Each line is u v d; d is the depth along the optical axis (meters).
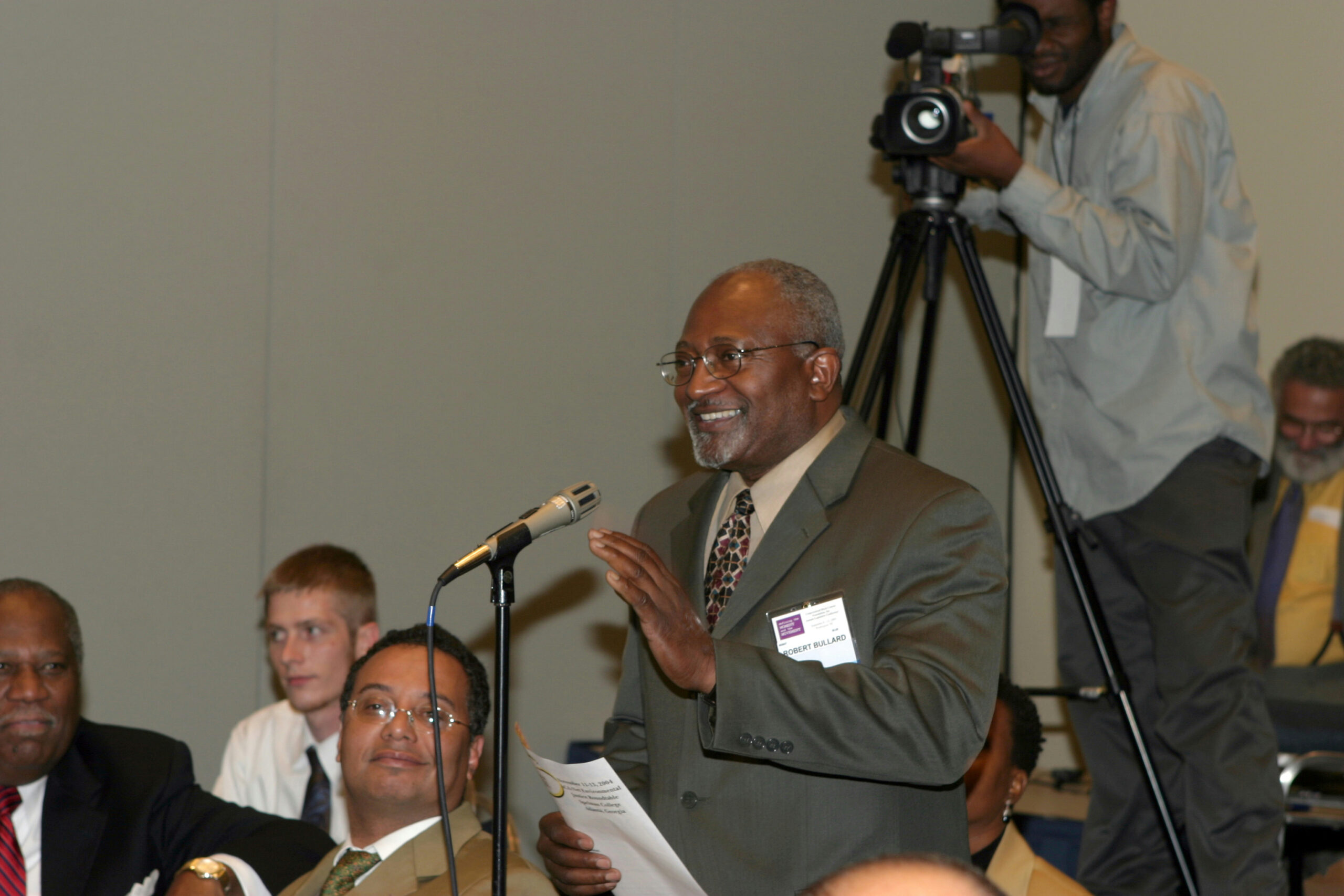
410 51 12.15
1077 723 8.95
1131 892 8.45
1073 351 8.38
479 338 12.29
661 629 4.26
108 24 11.10
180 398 11.20
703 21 13.48
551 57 12.74
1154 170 7.87
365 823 6.20
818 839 4.77
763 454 5.13
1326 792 9.40
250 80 11.56
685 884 4.66
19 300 10.71
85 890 7.10
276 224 11.61
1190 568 7.88
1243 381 8.13
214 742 11.13
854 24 14.21
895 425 14.16
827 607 4.79
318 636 8.81
